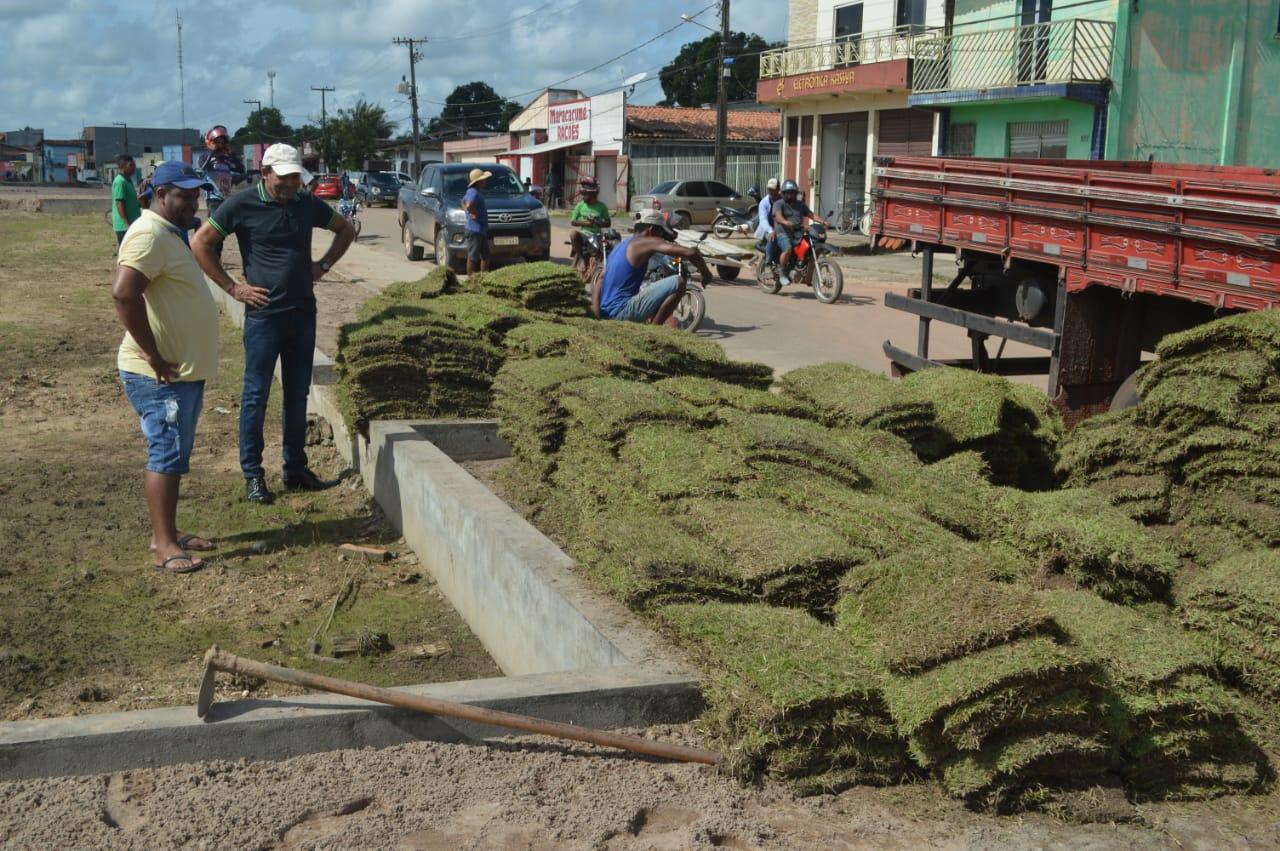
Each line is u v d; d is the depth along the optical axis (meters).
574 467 6.05
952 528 5.02
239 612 5.65
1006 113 25.25
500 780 3.51
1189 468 5.34
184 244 5.98
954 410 6.70
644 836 3.26
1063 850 3.22
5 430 9.04
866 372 7.21
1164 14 21.56
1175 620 4.43
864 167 34.16
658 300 9.14
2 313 15.20
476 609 5.62
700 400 6.11
